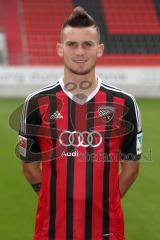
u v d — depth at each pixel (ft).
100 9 92.58
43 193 9.72
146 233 19.12
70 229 9.58
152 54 85.30
